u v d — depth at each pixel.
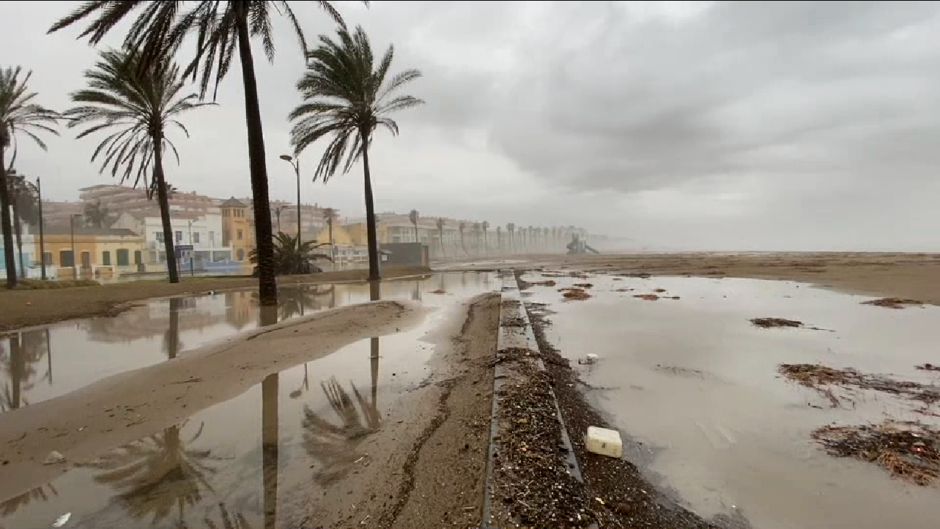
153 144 19.81
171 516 2.59
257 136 12.67
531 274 24.77
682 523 2.30
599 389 4.57
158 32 11.38
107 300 12.83
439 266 42.38
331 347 6.94
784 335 7.11
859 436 3.35
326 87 20.88
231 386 5.06
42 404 4.56
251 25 13.05
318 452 3.35
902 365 5.27
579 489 2.53
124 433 3.80
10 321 9.40
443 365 5.82
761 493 2.61
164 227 19.44
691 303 11.15
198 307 12.12
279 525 2.46
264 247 12.57
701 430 3.52
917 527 2.27
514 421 3.45
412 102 22.95
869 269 20.67
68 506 2.74
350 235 78.19
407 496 2.64
